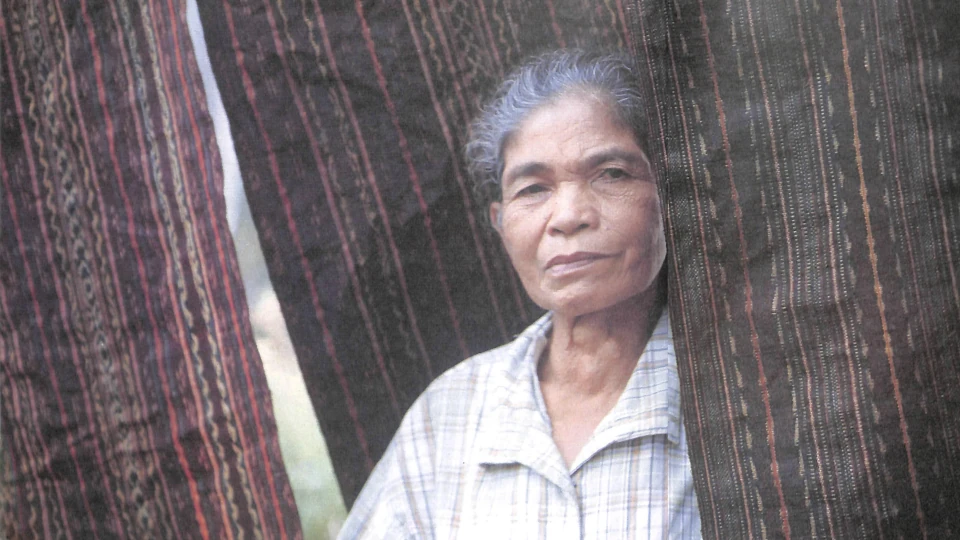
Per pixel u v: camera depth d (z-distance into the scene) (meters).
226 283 1.15
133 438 1.15
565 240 1.09
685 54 0.88
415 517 1.10
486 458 1.09
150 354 1.16
